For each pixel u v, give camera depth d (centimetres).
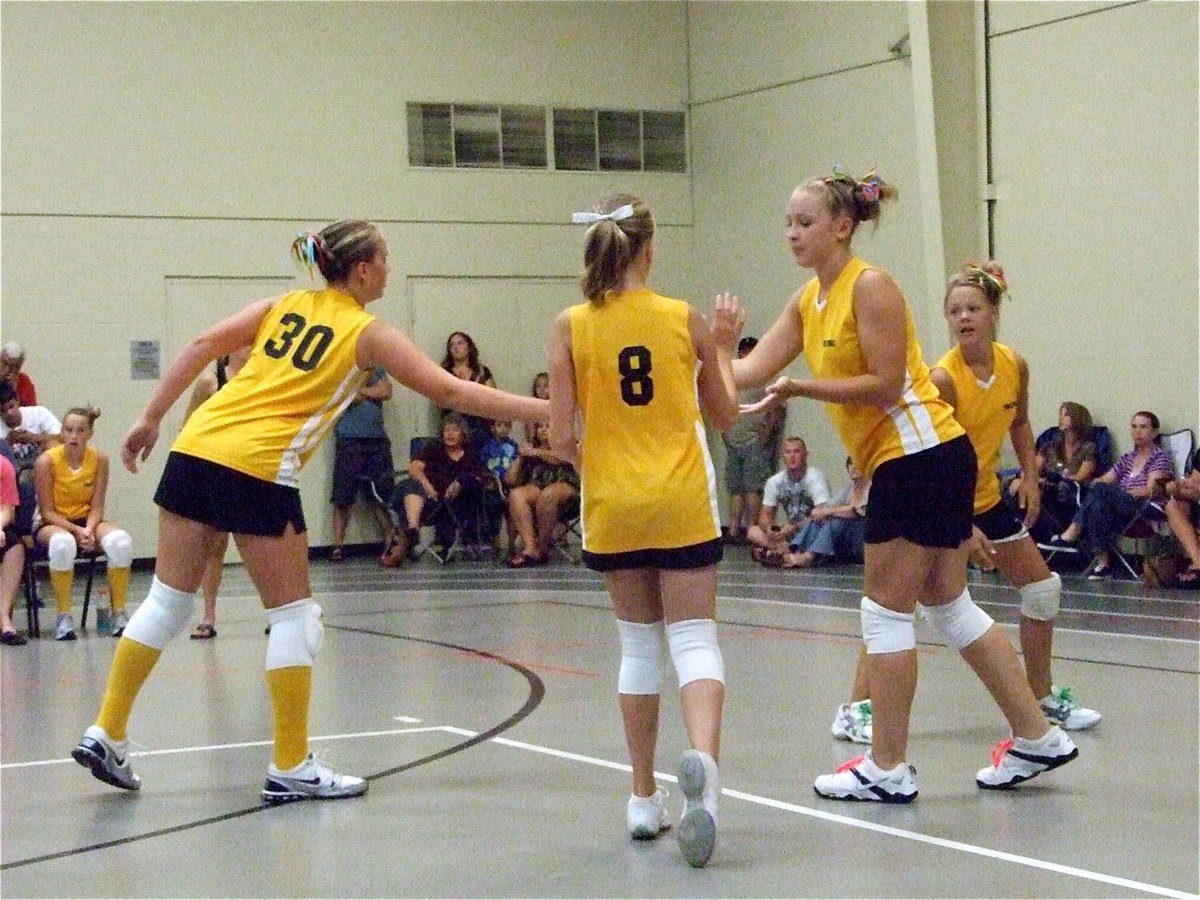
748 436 1392
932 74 1160
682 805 434
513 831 405
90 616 981
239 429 439
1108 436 1077
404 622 898
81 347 1299
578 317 386
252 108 1355
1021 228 1154
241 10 1348
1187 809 415
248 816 428
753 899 339
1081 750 496
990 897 336
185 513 444
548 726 560
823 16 1337
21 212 1278
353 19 1391
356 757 506
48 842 402
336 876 364
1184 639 737
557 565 1257
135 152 1315
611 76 1488
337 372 442
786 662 706
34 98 1280
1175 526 954
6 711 618
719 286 1491
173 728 572
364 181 1399
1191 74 1023
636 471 378
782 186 1402
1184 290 1034
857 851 377
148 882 362
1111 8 1075
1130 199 1070
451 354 1387
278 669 440
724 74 1464
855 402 409
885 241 1287
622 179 1495
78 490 898
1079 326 1113
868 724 516
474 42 1437
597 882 355
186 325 1338
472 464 1314
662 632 396
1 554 859
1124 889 340
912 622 429
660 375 379
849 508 1176
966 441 429
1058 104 1119
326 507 1379
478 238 1444
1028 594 522
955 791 441
